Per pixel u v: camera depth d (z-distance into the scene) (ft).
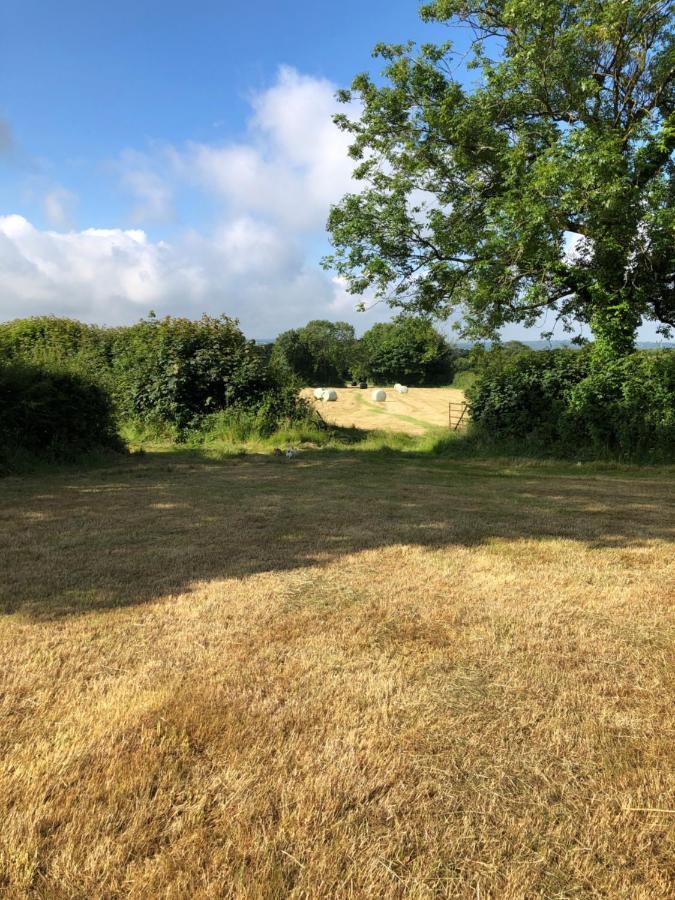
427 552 16.81
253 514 22.15
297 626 11.41
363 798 6.70
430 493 28.48
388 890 5.45
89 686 9.07
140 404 54.39
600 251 47.50
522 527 20.39
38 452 36.22
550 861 5.86
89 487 28.66
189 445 50.08
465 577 14.53
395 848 5.98
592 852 5.98
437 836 6.16
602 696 8.97
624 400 44.60
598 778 7.10
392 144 55.57
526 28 47.47
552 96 50.24
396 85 55.31
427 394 186.09
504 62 49.03
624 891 5.51
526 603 12.76
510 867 5.77
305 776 7.04
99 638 10.80
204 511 22.67
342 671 9.63
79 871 5.65
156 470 35.45
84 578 14.21
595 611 12.35
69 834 6.10
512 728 8.09
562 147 42.65
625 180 42.63
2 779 6.88
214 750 7.51
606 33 45.16
